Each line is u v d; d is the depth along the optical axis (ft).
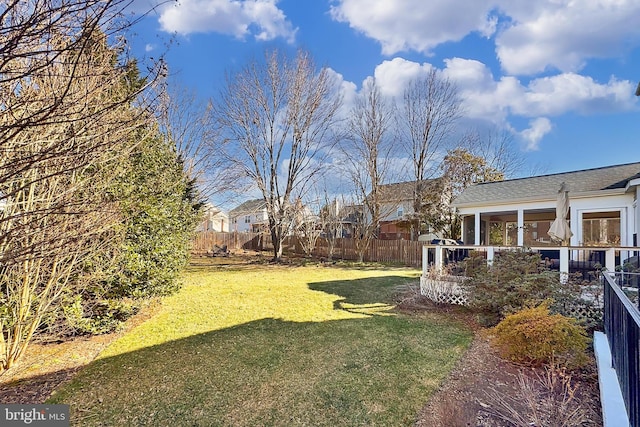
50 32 6.07
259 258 63.05
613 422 7.64
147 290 18.45
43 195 10.76
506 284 17.78
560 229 26.32
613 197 31.89
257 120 56.90
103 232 14.56
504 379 11.67
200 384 11.35
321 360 13.35
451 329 17.63
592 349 14.05
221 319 19.47
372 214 59.11
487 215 48.52
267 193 58.13
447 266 24.89
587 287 17.87
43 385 11.25
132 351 14.35
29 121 6.29
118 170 15.19
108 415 9.46
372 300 24.97
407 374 12.12
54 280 13.32
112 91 10.61
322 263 54.75
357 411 9.67
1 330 12.23
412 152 65.36
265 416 9.43
